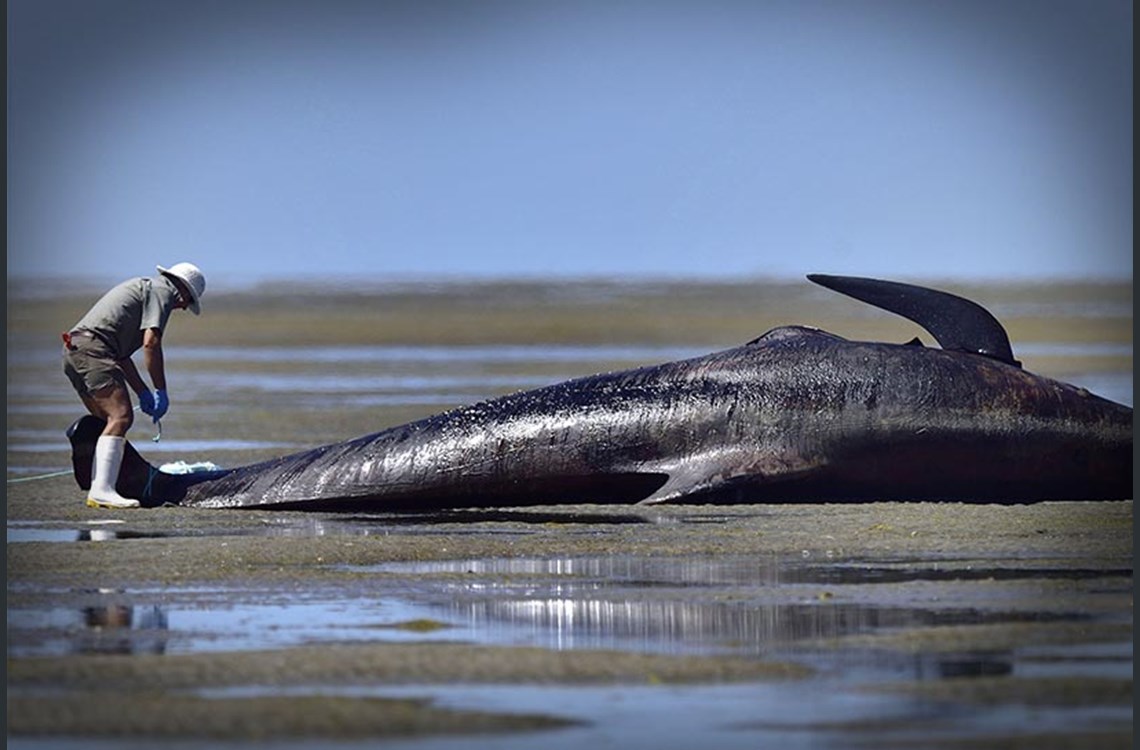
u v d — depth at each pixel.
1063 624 41.97
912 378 64.38
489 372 150.00
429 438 65.56
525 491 65.31
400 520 62.44
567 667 37.97
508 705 35.12
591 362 162.75
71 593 47.03
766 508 64.06
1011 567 50.81
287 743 32.62
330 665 38.06
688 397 65.12
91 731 33.31
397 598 46.41
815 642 40.38
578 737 33.03
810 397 64.50
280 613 44.22
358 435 95.69
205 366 162.62
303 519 62.75
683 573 50.50
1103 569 50.34
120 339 66.12
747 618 43.25
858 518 61.06
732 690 36.19
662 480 65.00
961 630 41.38
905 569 50.78
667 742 32.69
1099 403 64.88
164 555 52.81
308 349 190.25
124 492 66.56
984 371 64.62
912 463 64.12
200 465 69.06
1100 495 65.06
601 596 46.56
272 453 86.25
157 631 41.88
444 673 37.50
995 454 63.91
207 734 33.12
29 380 142.62
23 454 85.94
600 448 64.88
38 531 59.22
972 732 33.06
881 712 34.47
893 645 39.91
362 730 33.38
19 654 39.28
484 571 50.88
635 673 37.50
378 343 199.62
